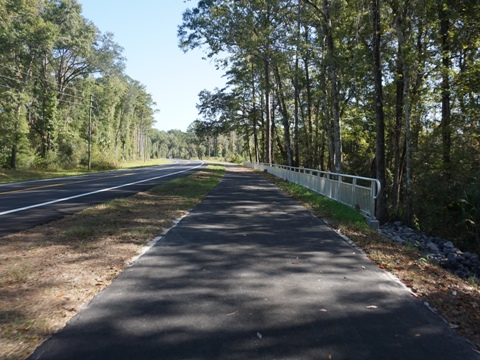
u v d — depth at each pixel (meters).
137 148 116.75
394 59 18.91
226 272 5.86
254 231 8.92
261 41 26.22
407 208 15.71
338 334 3.87
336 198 13.93
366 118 26.20
